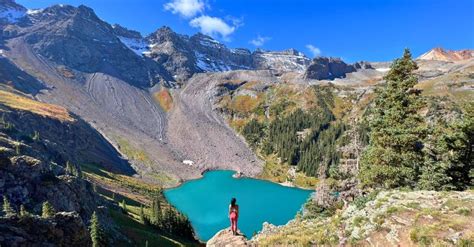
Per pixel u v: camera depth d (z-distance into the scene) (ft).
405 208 85.56
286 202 513.04
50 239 172.24
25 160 247.50
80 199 268.00
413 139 126.82
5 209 186.29
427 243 69.15
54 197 242.78
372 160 137.69
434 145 137.80
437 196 90.94
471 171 126.31
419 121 134.21
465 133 128.16
